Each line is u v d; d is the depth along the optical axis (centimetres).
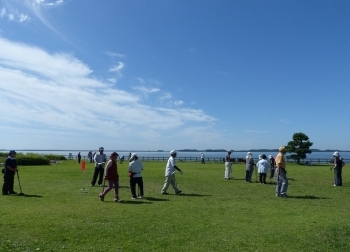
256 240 781
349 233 839
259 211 1121
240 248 725
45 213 1061
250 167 2147
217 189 1755
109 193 1569
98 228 876
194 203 1285
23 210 1111
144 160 6150
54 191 1617
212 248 724
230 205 1242
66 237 796
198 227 892
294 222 955
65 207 1174
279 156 1498
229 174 2377
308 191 1689
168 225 912
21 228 871
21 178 2323
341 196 1507
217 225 916
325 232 845
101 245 740
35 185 1886
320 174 2888
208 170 3372
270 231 856
